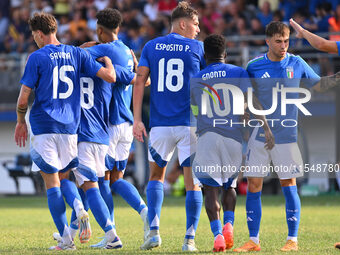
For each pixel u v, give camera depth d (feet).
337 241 76.59
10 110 201.98
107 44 74.49
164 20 213.66
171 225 100.78
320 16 189.67
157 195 69.31
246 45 196.75
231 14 211.82
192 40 69.72
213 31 206.18
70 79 69.26
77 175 70.44
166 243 75.36
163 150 69.05
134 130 68.44
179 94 68.44
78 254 62.90
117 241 69.51
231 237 64.75
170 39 69.46
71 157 69.36
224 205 66.80
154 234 68.33
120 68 73.67
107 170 74.95
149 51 69.41
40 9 237.45
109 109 74.54
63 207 68.80
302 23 188.96
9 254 63.52
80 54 70.28
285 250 66.54
